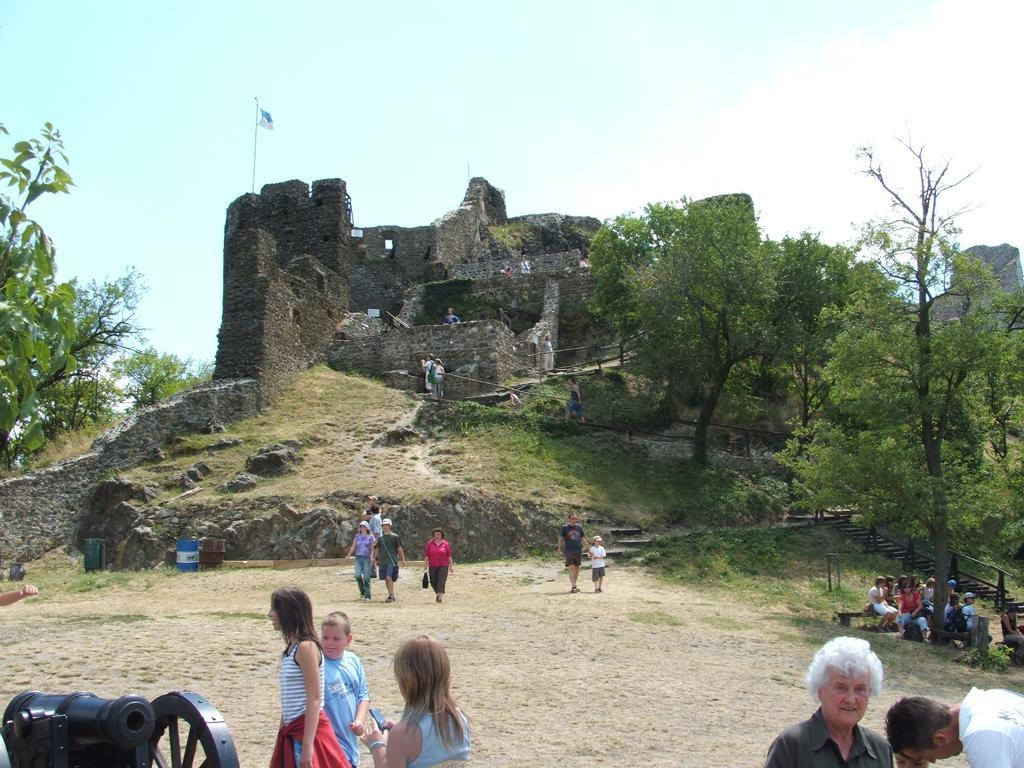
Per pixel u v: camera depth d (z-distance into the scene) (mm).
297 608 6336
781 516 28078
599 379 35281
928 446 20219
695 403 34344
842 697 4762
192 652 12508
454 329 35938
